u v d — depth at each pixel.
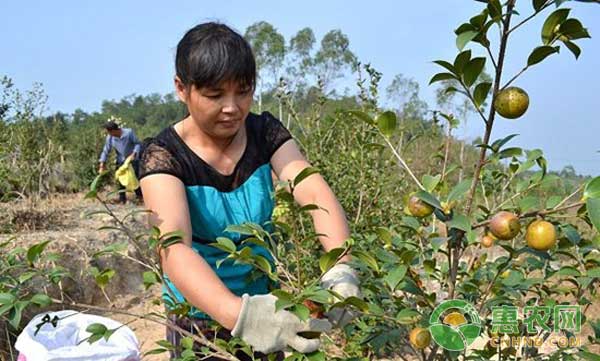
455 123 1.87
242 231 1.56
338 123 5.05
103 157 9.99
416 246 1.79
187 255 1.55
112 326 2.77
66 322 2.72
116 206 8.72
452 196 1.47
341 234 1.78
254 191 1.93
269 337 1.42
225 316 1.45
